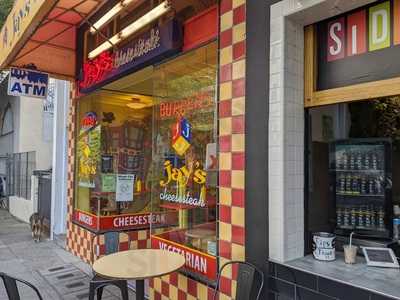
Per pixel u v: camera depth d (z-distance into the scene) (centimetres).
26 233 786
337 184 262
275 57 250
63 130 729
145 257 308
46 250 625
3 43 490
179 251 344
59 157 727
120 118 548
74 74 573
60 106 728
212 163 309
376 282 202
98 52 474
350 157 256
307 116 257
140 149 557
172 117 373
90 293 323
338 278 209
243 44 276
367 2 219
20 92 530
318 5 226
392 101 248
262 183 257
